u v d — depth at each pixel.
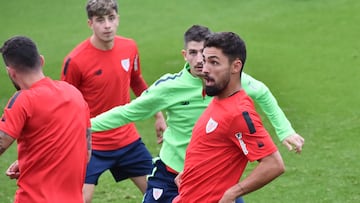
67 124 16.41
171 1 56.16
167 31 49.19
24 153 16.38
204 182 15.96
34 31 50.78
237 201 18.19
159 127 22.95
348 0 52.44
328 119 33.53
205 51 15.60
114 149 22.69
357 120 33.12
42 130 16.16
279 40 45.91
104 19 22.12
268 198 25.33
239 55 15.52
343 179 26.75
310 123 33.19
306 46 44.38
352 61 41.19
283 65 41.47
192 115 19.19
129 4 55.91
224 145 15.67
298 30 47.47
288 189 26.09
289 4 53.03
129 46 23.20
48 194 16.25
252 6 53.53
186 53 19.02
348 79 38.59
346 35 45.81
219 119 15.54
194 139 16.16
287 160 28.97
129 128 22.92
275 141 31.47
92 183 22.41
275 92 37.47
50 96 16.30
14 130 15.83
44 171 16.28
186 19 51.75
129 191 26.59
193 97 19.05
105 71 22.62
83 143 16.80
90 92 22.80
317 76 39.38
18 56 16.17
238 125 15.33
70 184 16.52
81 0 57.66
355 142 30.50
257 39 46.25
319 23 48.38
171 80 19.17
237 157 15.75
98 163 22.53
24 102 15.98
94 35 22.62
